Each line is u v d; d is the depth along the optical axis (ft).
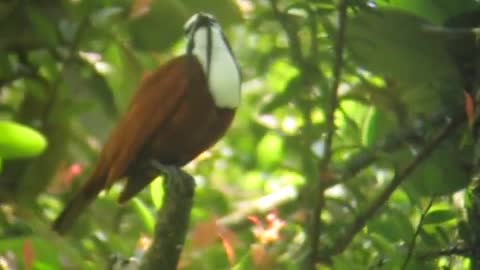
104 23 25.17
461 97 25.11
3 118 25.36
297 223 25.09
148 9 25.02
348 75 25.23
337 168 25.08
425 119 25.18
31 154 24.39
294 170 25.68
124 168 24.90
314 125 25.09
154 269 24.08
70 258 24.61
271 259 24.73
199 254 24.90
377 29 24.97
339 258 24.76
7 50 25.18
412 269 24.86
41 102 25.20
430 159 25.02
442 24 25.20
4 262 24.70
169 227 24.12
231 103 24.93
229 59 24.93
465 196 25.03
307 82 24.99
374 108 25.23
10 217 24.97
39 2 25.17
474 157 25.02
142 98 24.95
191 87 24.90
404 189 25.05
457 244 24.98
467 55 25.07
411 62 25.03
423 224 24.94
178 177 24.20
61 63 25.21
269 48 25.59
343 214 25.11
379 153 25.02
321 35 25.16
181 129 24.90
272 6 25.07
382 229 24.93
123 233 25.16
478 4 25.17
